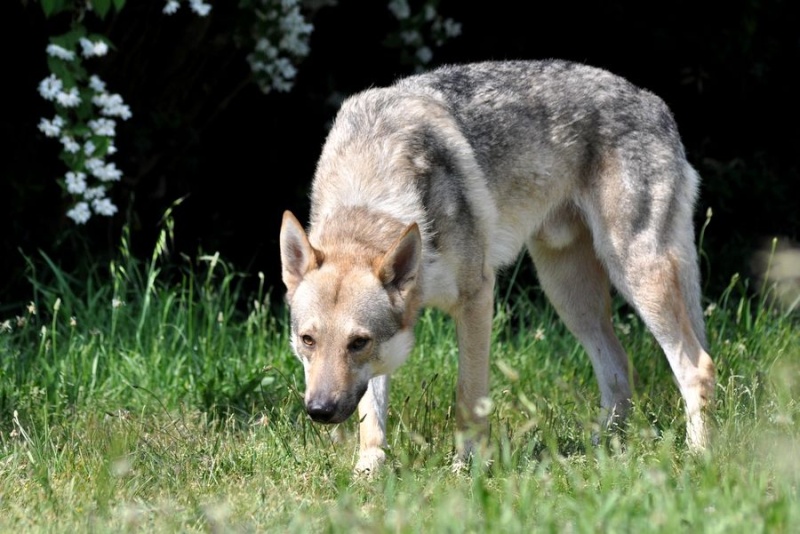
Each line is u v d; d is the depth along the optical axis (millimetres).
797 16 19750
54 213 16375
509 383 13312
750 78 19594
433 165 11328
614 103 12672
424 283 10859
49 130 13984
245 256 18141
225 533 8555
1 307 15320
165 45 16453
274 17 15938
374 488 10102
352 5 18219
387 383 11562
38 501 9609
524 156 12336
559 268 13398
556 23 19156
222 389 13172
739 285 16812
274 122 18469
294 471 10711
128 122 16562
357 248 10742
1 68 16109
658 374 13875
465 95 12219
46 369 13094
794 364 13031
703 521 7965
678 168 12719
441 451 10859
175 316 15406
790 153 20406
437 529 8109
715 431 11258
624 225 12453
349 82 18594
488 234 11789
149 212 17438
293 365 13781
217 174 18359
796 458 9398
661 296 12328
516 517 8562
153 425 12102
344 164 11383
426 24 17469
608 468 9688
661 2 19375
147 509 9398
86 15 15469
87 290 15555
